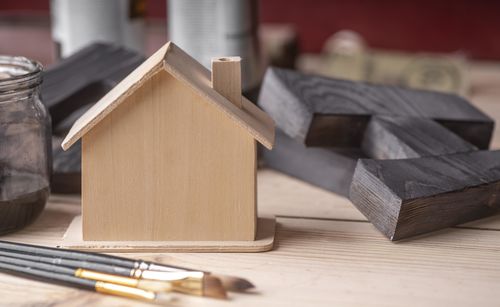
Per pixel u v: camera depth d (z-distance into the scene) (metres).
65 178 0.83
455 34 1.63
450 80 1.25
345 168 0.84
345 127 0.85
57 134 0.95
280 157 0.91
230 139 0.69
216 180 0.70
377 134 0.84
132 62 0.97
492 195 0.77
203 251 0.71
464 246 0.74
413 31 1.64
